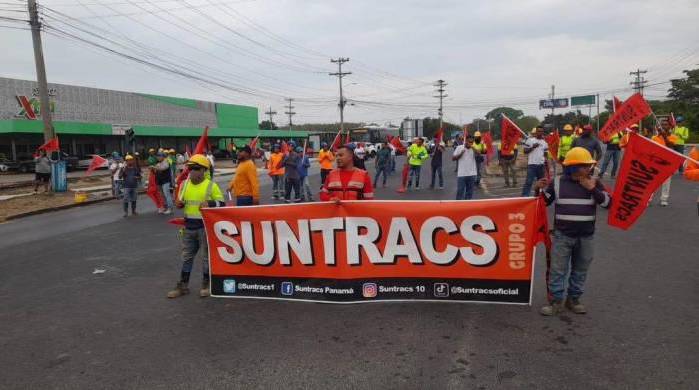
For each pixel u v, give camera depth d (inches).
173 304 226.1
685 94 2170.3
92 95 1808.6
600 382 143.1
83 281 272.4
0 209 628.7
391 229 209.9
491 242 203.8
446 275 209.0
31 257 342.6
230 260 228.4
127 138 878.4
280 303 220.7
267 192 737.6
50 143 804.6
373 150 1980.8
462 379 147.5
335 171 235.8
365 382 147.8
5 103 1491.1
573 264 195.8
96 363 167.8
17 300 242.1
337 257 215.2
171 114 2220.7
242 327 194.4
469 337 176.4
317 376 152.4
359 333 183.5
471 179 456.4
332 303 216.8
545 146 477.4
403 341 174.9
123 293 246.4
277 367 159.3
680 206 418.6
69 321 209.3
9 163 1414.9
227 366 161.5
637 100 349.7
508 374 149.4
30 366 167.5
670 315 189.6
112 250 352.2
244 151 363.3
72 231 450.3
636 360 155.3
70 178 1175.0
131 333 193.0
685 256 268.8
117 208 621.3
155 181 540.4
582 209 188.7
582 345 167.0
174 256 324.8
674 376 145.1
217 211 225.3
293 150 576.1
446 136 3774.6
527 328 182.9
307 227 216.5
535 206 199.2
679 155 184.1
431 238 207.9
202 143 264.2
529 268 201.9
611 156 604.1
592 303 205.6
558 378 146.1
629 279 233.9
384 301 213.3
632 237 316.2
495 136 3240.7
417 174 676.1
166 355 171.8
